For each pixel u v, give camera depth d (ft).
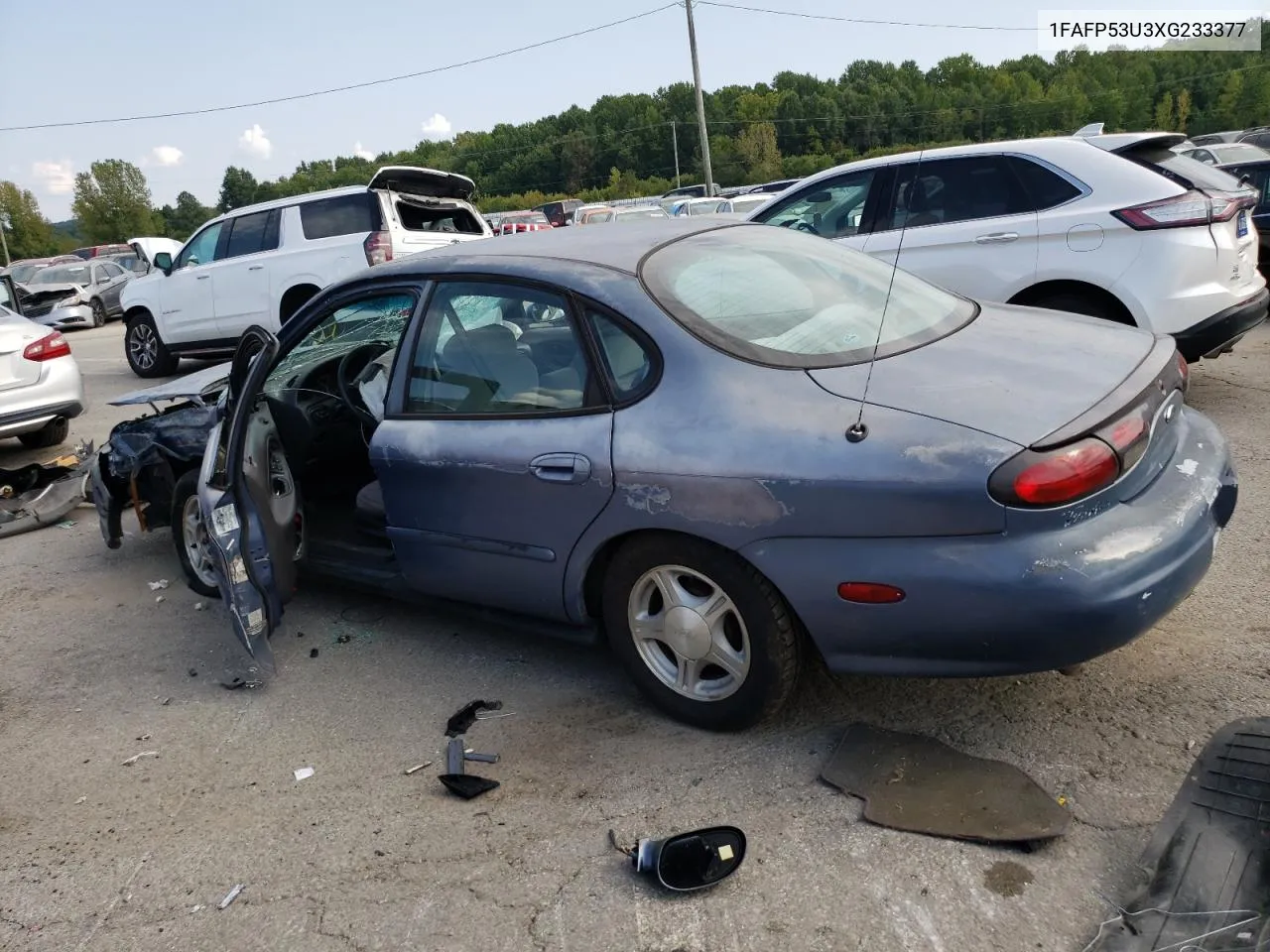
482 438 10.51
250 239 34.88
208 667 13.08
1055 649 7.91
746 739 9.93
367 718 11.30
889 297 10.98
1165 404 9.07
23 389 24.50
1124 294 18.26
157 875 8.93
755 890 7.88
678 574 9.64
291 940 7.96
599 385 9.79
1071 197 18.92
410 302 11.68
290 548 12.48
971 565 7.86
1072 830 8.13
